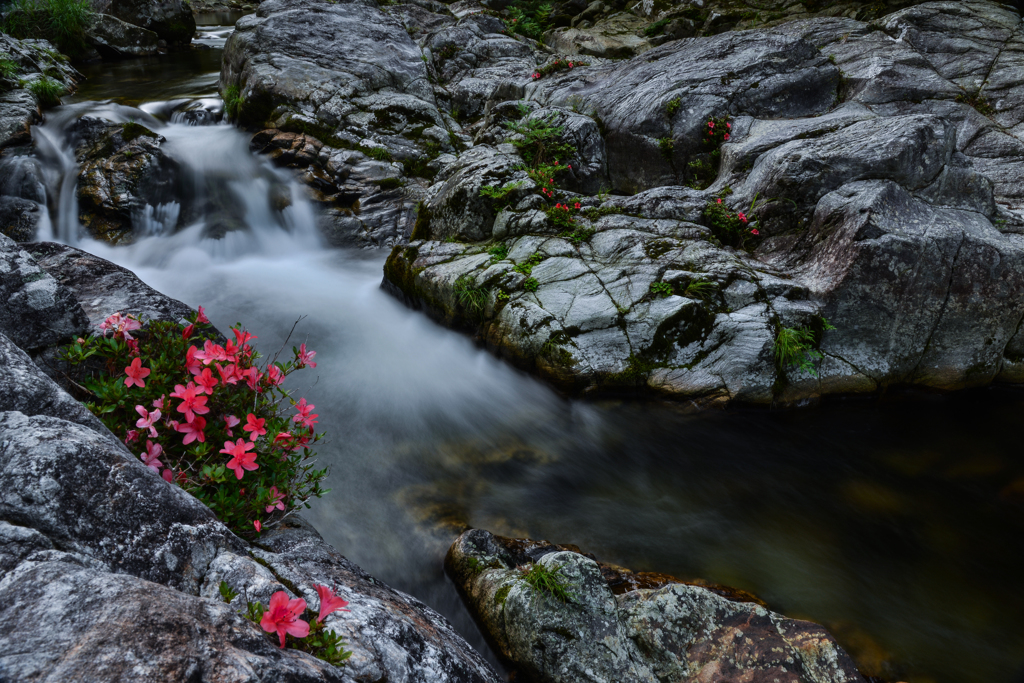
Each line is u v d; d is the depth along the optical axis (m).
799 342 5.53
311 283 7.87
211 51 16.03
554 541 4.12
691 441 5.32
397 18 12.62
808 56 8.41
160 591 1.47
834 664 2.97
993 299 5.81
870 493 4.72
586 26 16.48
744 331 5.56
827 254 5.96
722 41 8.97
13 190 8.50
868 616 3.64
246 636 1.49
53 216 8.45
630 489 4.71
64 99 10.93
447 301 6.48
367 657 1.95
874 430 5.50
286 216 9.12
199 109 10.70
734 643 3.06
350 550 3.89
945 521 4.45
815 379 5.69
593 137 8.48
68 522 1.75
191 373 2.71
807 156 6.46
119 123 9.33
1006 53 9.30
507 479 4.73
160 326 2.85
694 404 5.60
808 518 4.46
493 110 9.59
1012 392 6.08
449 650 2.42
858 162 6.36
